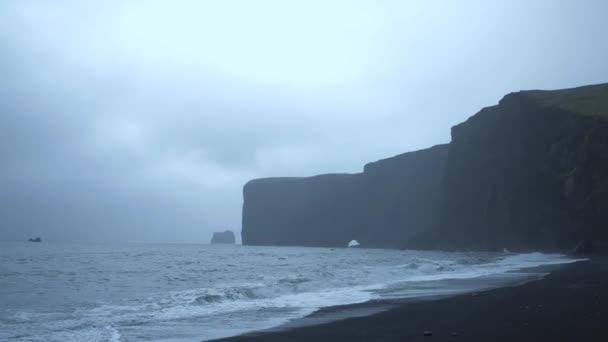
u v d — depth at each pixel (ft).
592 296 54.34
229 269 112.68
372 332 39.60
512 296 56.75
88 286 74.54
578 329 37.04
